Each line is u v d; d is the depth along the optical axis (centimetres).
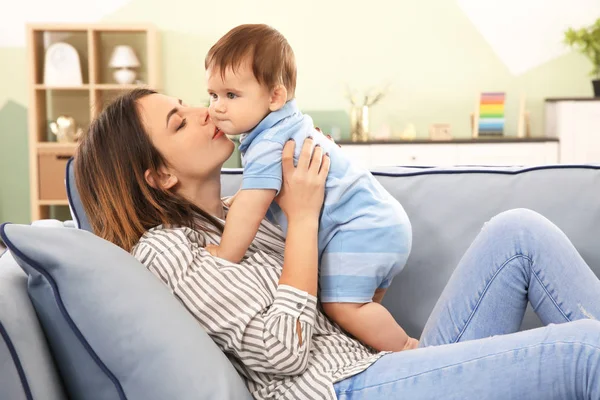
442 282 176
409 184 183
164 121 144
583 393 110
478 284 137
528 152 518
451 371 116
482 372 114
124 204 140
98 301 112
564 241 137
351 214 148
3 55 560
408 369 119
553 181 179
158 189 143
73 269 112
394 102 566
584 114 520
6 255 140
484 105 542
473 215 178
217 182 154
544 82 565
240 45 141
